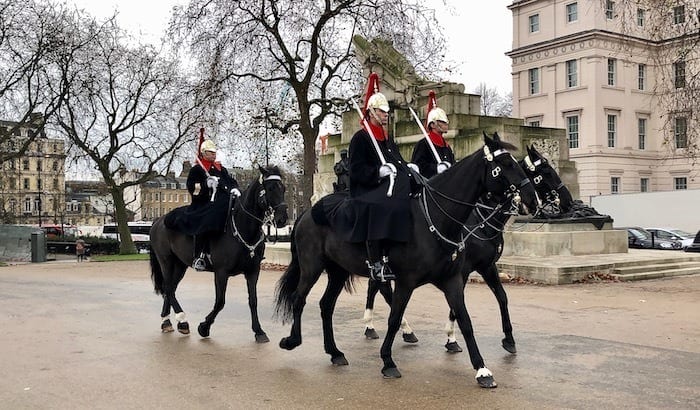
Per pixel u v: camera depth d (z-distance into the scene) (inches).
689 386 286.2
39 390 292.7
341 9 1168.8
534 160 416.2
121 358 355.3
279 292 366.3
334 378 308.8
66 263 1230.9
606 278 689.0
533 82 2322.8
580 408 255.8
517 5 2337.6
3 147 1824.6
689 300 553.3
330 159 998.4
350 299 586.2
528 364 329.7
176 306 433.7
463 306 299.0
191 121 1467.8
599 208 1807.3
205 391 287.9
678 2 869.8
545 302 543.8
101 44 1440.7
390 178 312.5
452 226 296.0
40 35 1327.5
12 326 464.8
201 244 410.3
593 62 2113.7
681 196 1635.1
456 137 770.2
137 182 1560.0
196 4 1167.0
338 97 1259.8
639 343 381.1
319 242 347.3
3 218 2952.8
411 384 295.4
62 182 4298.7
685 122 970.7
